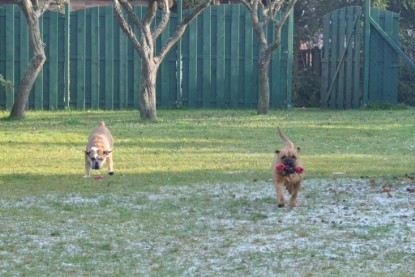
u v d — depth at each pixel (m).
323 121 27.12
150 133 22.95
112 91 33.12
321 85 35.94
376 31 34.16
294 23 41.16
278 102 34.31
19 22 32.41
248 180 15.21
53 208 12.54
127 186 14.57
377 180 14.91
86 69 33.00
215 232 10.81
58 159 18.23
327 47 35.53
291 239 10.34
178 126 24.73
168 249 9.91
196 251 9.80
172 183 14.93
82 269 9.04
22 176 15.72
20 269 9.04
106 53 33.00
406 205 12.43
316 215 11.83
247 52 33.84
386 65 34.38
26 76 27.45
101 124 16.66
